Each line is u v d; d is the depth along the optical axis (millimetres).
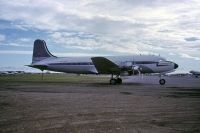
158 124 8797
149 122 9125
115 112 11242
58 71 40156
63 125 8656
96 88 26438
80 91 22609
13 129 8086
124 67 33625
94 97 17391
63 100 15688
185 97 17516
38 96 18000
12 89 24844
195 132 7727
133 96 18031
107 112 11242
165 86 31188
